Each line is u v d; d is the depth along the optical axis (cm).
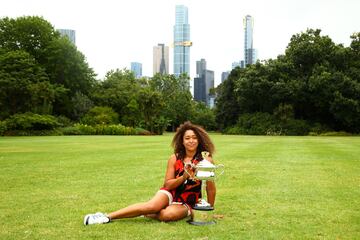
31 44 6119
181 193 552
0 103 4994
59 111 6378
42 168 1182
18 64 5153
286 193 755
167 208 537
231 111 7012
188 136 555
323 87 5206
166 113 8112
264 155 1622
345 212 596
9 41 6000
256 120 5812
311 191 777
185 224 521
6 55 5247
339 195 735
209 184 562
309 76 5550
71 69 6288
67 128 5184
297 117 5897
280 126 5519
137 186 844
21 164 1297
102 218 525
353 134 5228
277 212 595
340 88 5159
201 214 523
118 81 7356
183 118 8562
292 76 5772
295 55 5784
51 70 6175
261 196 725
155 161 1388
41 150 1959
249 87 5850
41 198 713
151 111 6188
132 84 7619
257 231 489
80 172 1084
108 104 6712
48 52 6084
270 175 1015
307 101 5578
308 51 5606
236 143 2634
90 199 704
